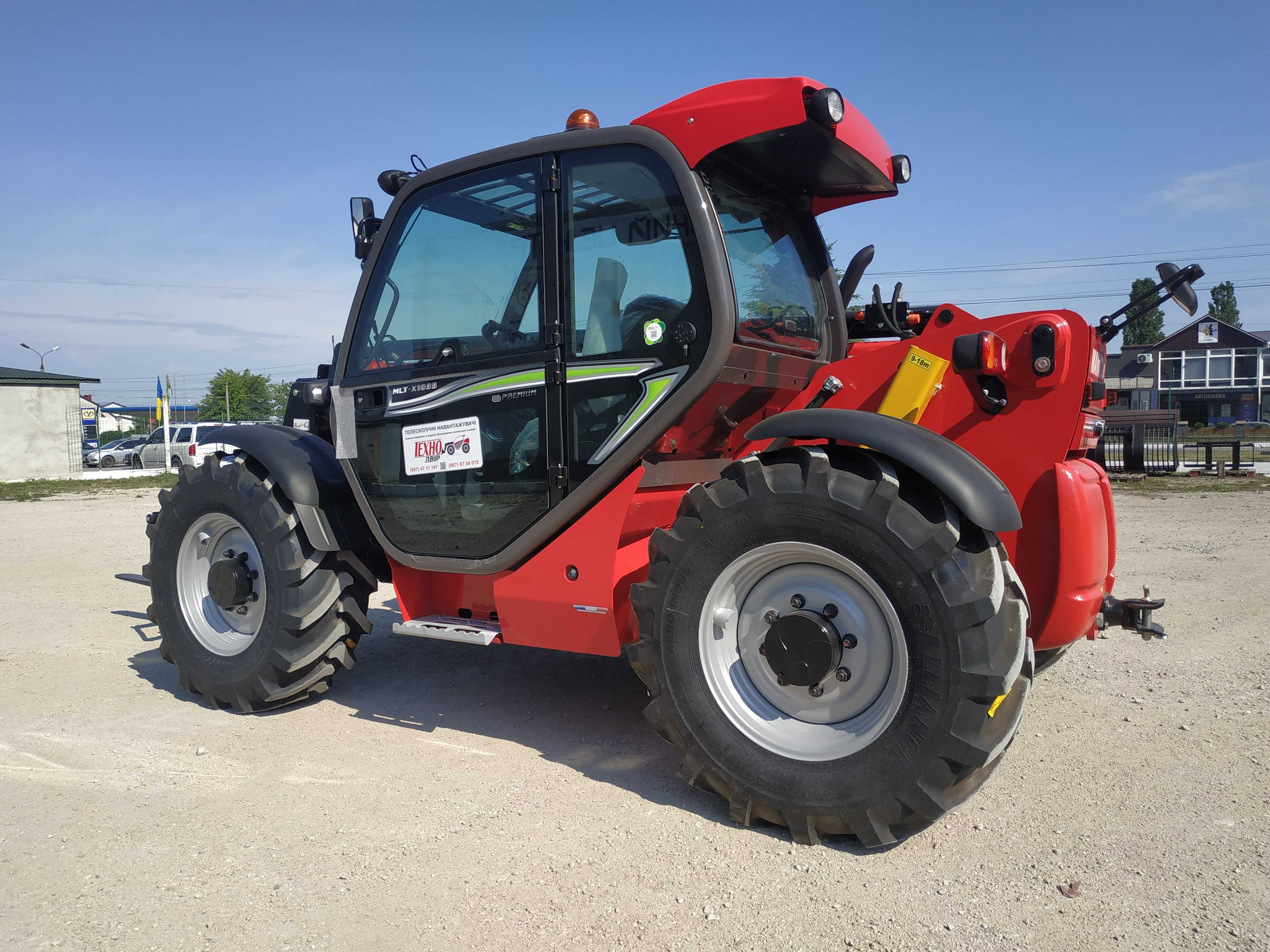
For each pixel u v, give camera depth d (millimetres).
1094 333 2836
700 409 2926
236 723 3639
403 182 3592
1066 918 2068
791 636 2562
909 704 2350
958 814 2654
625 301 2947
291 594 3617
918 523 2359
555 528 3082
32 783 3002
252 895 2240
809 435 2623
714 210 2852
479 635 3242
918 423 2904
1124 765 3000
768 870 2332
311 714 3752
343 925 2100
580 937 2031
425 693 4039
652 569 2744
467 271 3312
